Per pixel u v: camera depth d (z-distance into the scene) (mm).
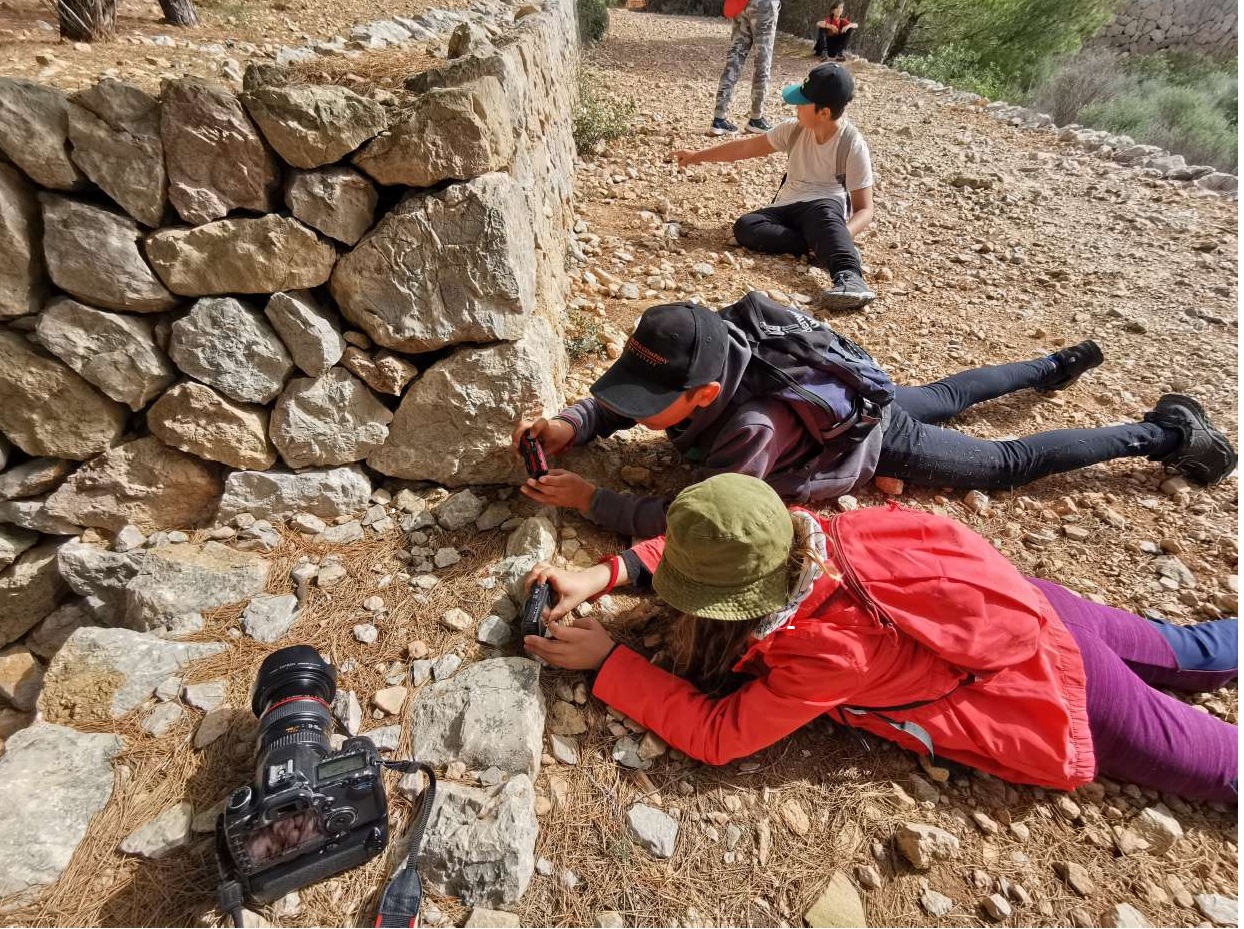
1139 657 1878
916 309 3990
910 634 1577
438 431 2273
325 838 1296
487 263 2035
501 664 1853
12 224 1752
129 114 1707
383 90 2164
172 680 1819
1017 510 2637
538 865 1540
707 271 3963
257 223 1886
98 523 2209
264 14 4664
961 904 1553
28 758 1606
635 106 7266
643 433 2756
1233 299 4152
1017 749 1610
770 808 1687
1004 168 6148
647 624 2051
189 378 2068
